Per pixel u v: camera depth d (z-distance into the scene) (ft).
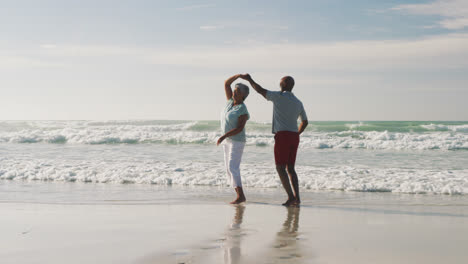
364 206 17.24
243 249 9.45
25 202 17.69
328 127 91.20
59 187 22.89
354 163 38.06
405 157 44.96
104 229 11.80
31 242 10.03
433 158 43.80
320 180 24.07
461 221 13.62
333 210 16.03
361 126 90.74
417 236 11.10
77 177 26.23
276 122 17.35
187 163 34.60
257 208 16.40
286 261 8.39
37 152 47.91
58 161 34.86
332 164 36.91
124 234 11.09
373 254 9.06
